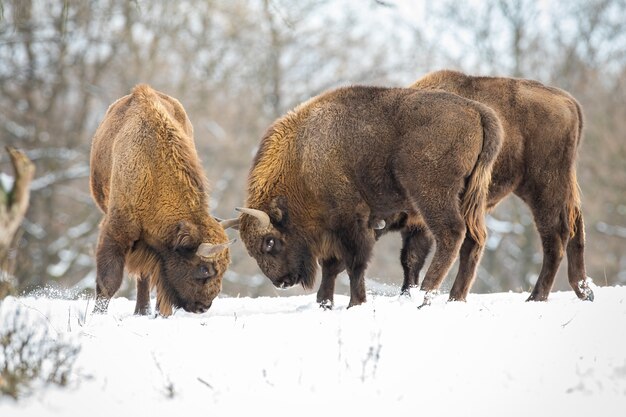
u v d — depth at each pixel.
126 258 34.75
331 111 36.62
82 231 90.69
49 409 20.45
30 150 95.56
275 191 37.19
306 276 37.78
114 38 100.31
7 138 97.19
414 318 27.91
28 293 51.28
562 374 23.27
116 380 22.91
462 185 34.31
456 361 24.16
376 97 36.31
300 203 37.09
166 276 34.38
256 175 37.66
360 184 36.03
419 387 22.70
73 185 100.00
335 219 36.44
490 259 97.69
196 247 33.66
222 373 23.64
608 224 99.19
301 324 27.86
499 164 37.53
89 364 23.88
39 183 91.88
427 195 34.28
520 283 97.31
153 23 97.69
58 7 92.19
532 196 37.81
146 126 34.47
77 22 94.31
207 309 34.19
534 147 37.44
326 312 30.22
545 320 27.56
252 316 30.02
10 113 97.62
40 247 92.06
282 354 24.94
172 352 25.12
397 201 36.03
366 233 36.50
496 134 34.16
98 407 21.09
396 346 25.27
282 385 22.89
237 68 100.62
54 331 27.12
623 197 97.19
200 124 100.69
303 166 36.69
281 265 37.34
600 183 98.19
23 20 81.50
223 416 21.20
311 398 22.14
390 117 35.47
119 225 34.06
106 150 37.00
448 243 34.09
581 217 37.84
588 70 104.44
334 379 23.19
